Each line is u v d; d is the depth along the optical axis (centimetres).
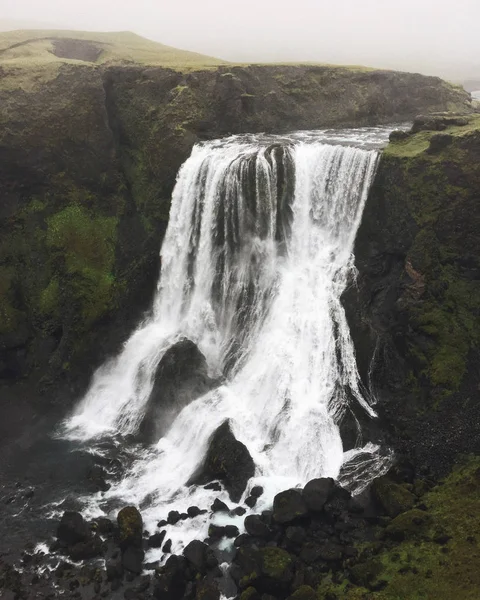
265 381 2553
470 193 2359
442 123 2738
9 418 2809
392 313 2473
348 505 1958
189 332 2962
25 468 2438
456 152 2397
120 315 3167
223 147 3105
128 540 1938
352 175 2692
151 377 2727
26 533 2083
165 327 3078
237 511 2052
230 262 2964
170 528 2022
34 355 3102
